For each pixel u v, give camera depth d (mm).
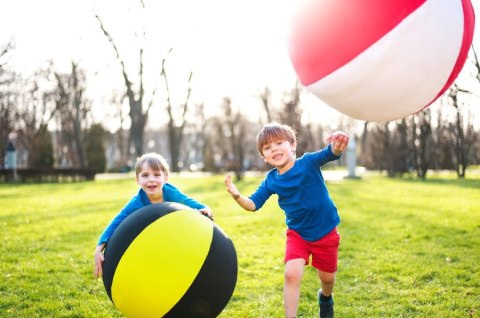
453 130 22141
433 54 2736
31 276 4656
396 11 2676
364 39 2746
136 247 2660
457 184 15883
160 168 3307
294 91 24172
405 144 23250
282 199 3203
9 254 5625
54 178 24672
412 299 3729
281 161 3158
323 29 2873
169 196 3410
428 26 2674
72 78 32531
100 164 38125
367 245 5785
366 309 3551
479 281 4082
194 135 66562
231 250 2887
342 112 3221
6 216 9203
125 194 14711
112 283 2701
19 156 40438
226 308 3707
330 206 3143
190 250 2650
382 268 4652
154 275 2586
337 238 3133
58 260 5332
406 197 11211
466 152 22422
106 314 3578
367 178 22047
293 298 2914
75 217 8922
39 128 33500
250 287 4234
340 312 3516
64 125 37719
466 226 6668
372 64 2764
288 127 3324
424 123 21188
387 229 6785
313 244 3105
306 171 3105
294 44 3115
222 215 8914
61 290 4188
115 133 52875
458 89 9773
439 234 6242
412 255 5164
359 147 46312
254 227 7402
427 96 2947
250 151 40938
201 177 26391
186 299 2605
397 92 2861
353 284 4230
